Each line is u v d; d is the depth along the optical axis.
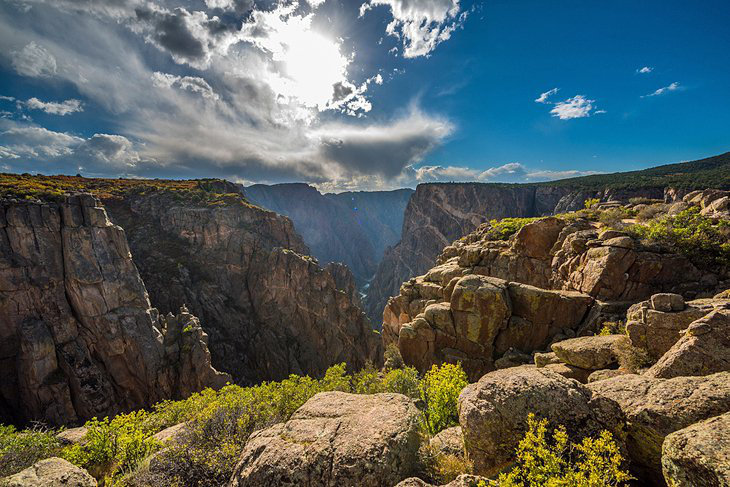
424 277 38.44
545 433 5.80
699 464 3.89
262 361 76.06
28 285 40.03
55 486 6.39
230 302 81.75
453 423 9.72
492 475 5.86
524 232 31.20
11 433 10.81
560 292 21.89
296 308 85.12
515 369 7.61
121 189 89.81
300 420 7.26
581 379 12.76
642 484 5.30
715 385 5.39
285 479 5.66
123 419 11.24
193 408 14.31
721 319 8.14
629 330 11.80
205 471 7.86
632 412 5.60
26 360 37.91
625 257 20.11
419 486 5.06
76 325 42.41
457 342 23.39
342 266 121.62
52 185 69.38
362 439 6.27
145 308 47.25
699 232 19.33
